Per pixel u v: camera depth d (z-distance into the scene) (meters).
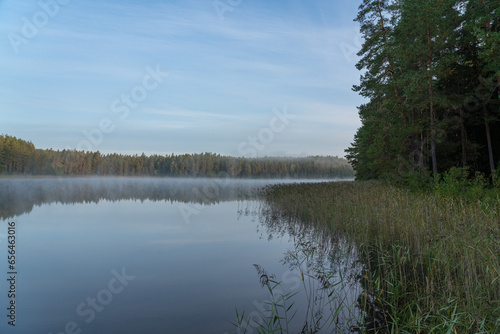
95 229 14.25
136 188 49.41
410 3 19.78
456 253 6.39
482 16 18.97
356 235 9.56
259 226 13.56
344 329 4.52
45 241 11.66
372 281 5.98
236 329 4.60
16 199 30.14
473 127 25.22
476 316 4.12
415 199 12.20
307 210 14.46
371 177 39.47
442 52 21.39
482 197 12.31
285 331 4.50
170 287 6.50
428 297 4.89
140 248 10.31
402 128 21.59
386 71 24.61
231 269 7.67
